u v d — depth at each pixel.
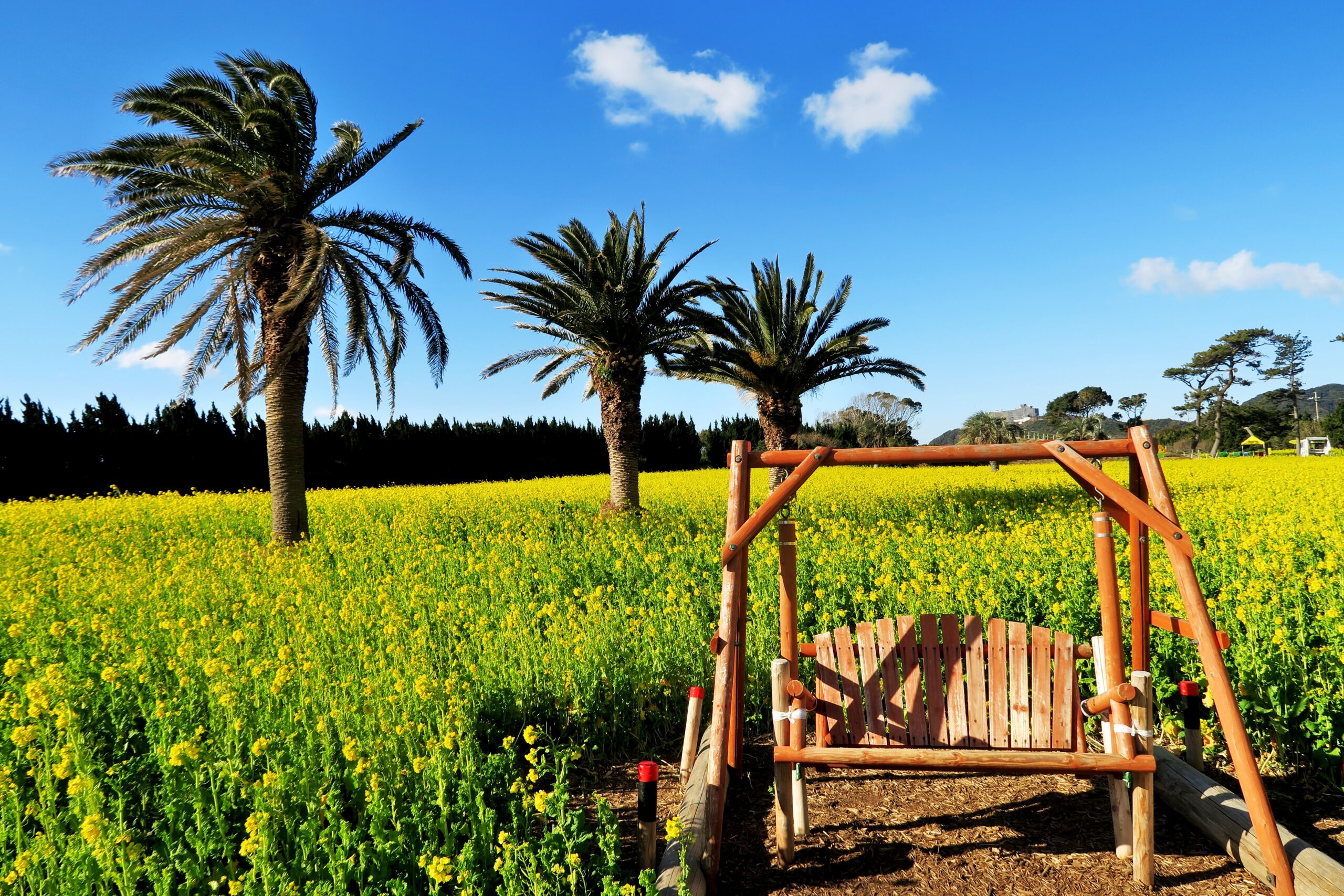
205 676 4.64
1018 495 16.66
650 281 15.90
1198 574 6.58
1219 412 85.19
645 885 2.64
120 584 7.67
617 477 16.47
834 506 14.29
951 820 3.74
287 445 11.72
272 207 11.43
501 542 10.85
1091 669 4.91
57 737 3.57
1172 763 3.82
